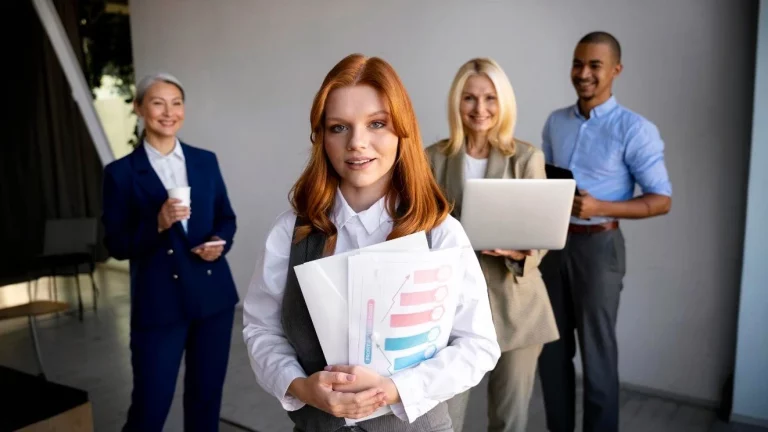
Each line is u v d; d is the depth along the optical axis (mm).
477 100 1905
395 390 982
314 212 1102
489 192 1659
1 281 5746
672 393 2910
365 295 978
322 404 977
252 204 4586
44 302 3262
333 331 1008
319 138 1097
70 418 1885
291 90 4195
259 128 4426
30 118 5719
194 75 4770
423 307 989
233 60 4484
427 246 1002
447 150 2002
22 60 5539
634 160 2289
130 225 2191
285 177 4336
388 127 1024
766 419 2559
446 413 1152
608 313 2287
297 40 4090
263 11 4234
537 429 2627
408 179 1068
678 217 2795
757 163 2430
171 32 4844
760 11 2344
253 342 1146
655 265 2891
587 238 2279
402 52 3596
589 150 2375
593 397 2318
